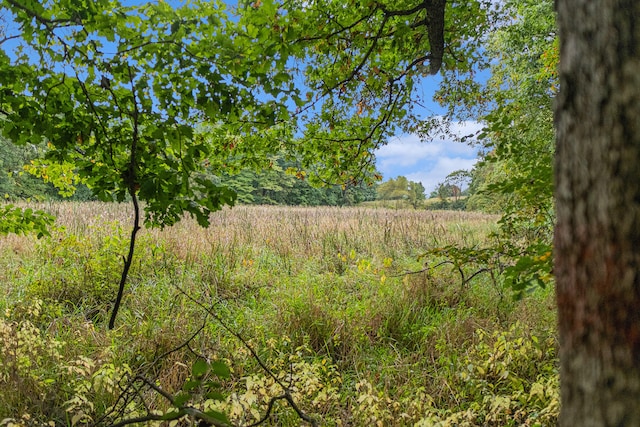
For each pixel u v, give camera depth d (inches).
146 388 137.7
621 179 31.9
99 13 94.5
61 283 233.0
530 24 452.8
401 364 162.9
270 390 123.2
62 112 106.2
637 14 32.4
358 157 220.2
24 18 93.7
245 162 206.7
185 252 300.0
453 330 183.2
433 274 246.2
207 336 170.9
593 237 33.3
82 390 121.0
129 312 202.4
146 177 106.7
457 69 224.5
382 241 398.3
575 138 35.1
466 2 192.4
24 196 845.2
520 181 102.3
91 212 485.4
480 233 462.0
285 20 124.3
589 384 33.3
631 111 31.8
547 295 216.4
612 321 31.9
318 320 192.1
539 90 454.0
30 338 143.9
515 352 139.5
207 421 46.4
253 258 321.1
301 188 2025.1
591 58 33.9
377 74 186.2
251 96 115.0
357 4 165.6
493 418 115.2
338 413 131.8
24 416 106.5
